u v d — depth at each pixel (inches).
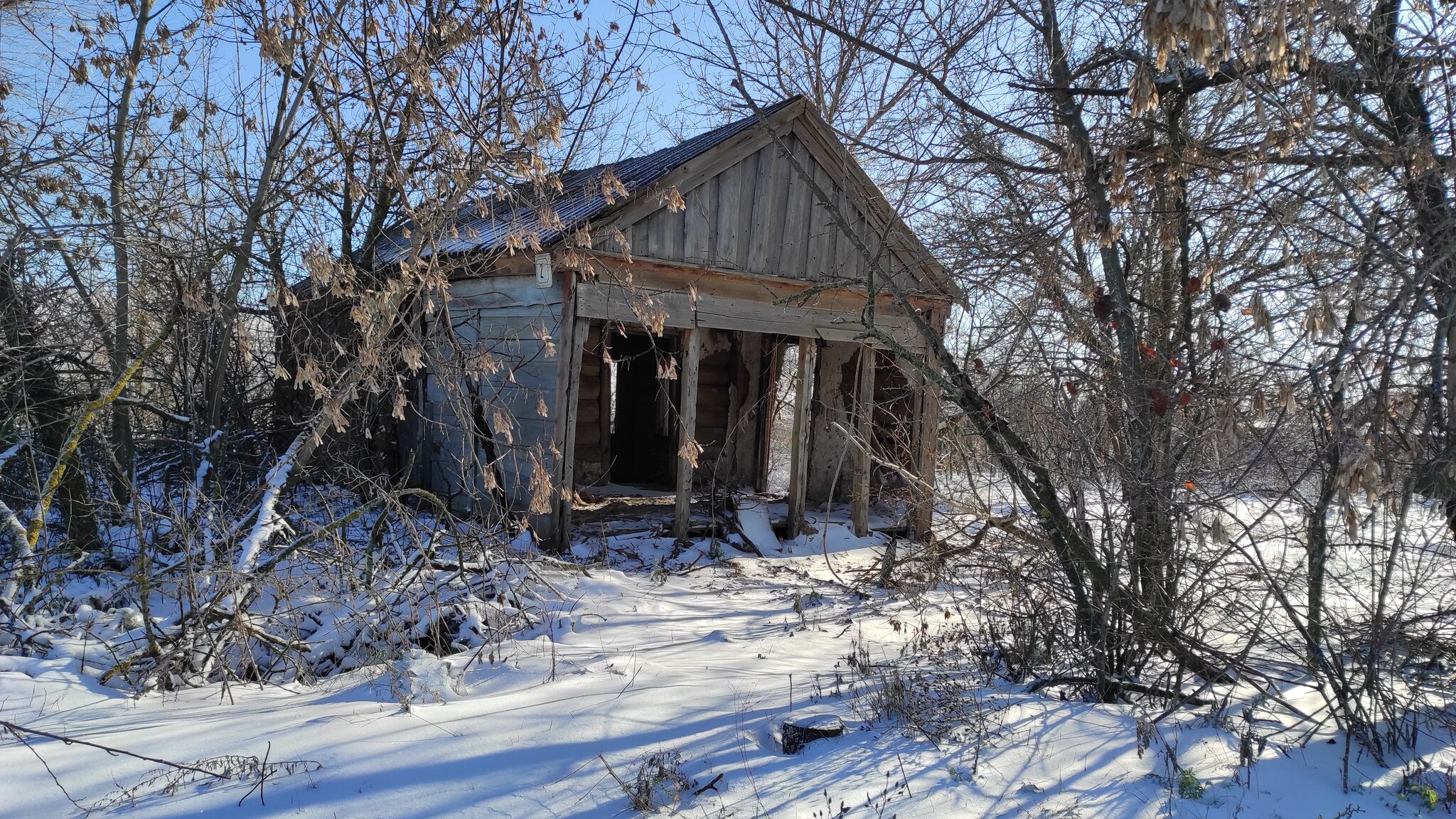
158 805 127.0
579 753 148.8
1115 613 191.8
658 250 336.8
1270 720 176.6
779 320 378.6
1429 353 158.7
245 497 313.6
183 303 261.3
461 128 271.7
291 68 268.7
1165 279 203.5
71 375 309.1
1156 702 188.9
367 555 243.3
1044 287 212.2
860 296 396.8
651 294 336.8
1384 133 186.1
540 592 279.4
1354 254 163.5
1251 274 186.5
